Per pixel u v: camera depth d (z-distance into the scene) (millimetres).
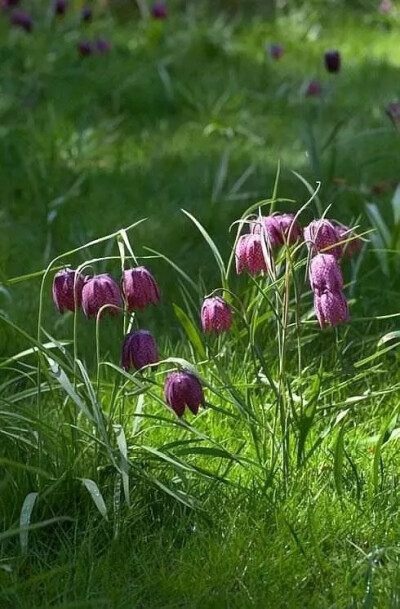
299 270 6617
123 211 8352
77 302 4598
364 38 14789
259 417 5176
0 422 5023
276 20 15672
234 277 7082
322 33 15156
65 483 4664
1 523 4559
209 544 4379
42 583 4234
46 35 13672
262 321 5469
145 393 4934
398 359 5836
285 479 4738
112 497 4656
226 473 4688
